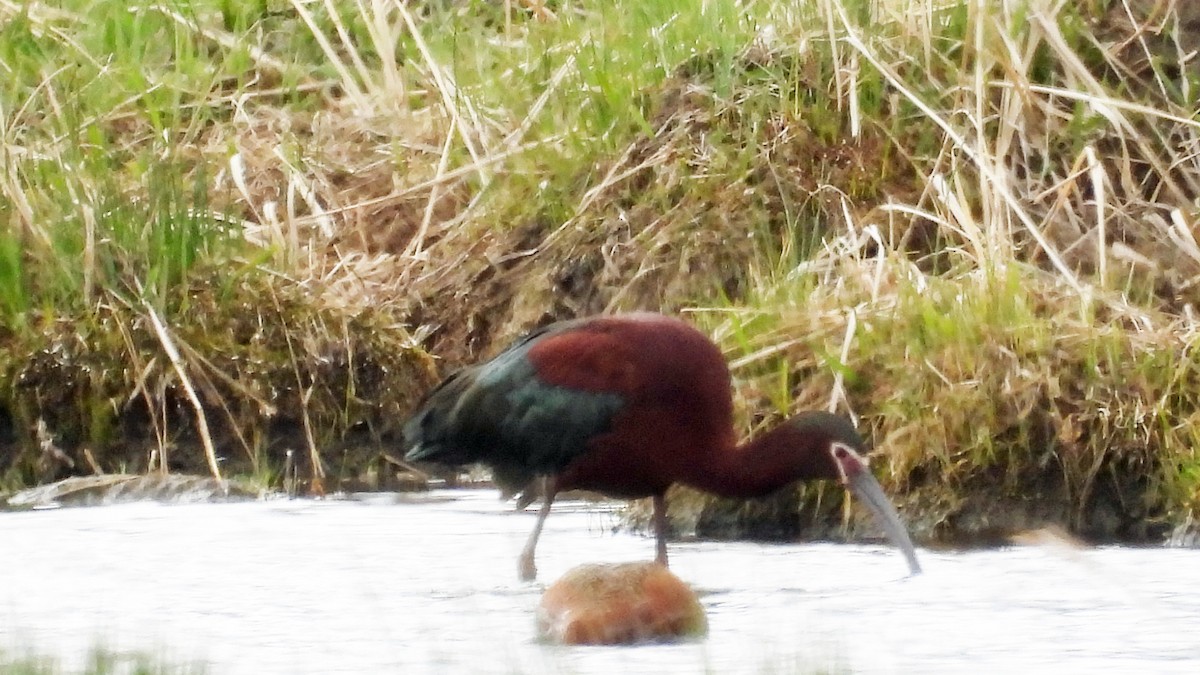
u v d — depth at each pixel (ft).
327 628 29.43
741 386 40.34
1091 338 38.81
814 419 35.40
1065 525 37.52
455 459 37.70
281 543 36.65
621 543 37.70
